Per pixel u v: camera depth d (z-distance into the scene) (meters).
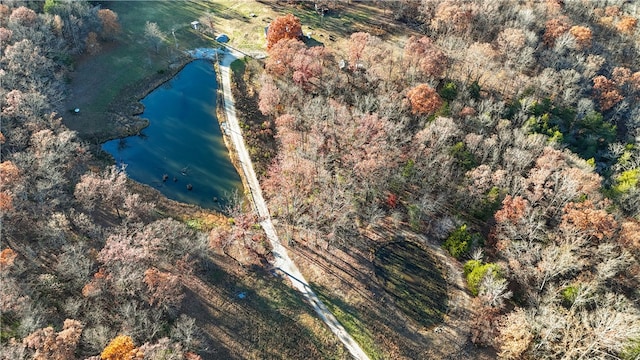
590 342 75.94
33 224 91.81
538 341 80.69
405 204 111.69
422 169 108.62
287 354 84.31
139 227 93.31
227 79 147.75
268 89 127.56
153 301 80.38
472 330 89.88
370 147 108.19
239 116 135.50
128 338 68.50
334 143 115.69
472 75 141.12
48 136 102.25
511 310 90.88
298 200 105.62
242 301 91.38
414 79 133.62
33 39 127.38
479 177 102.75
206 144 127.38
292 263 99.50
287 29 150.25
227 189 116.62
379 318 91.38
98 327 74.31
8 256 78.56
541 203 102.38
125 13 171.12
